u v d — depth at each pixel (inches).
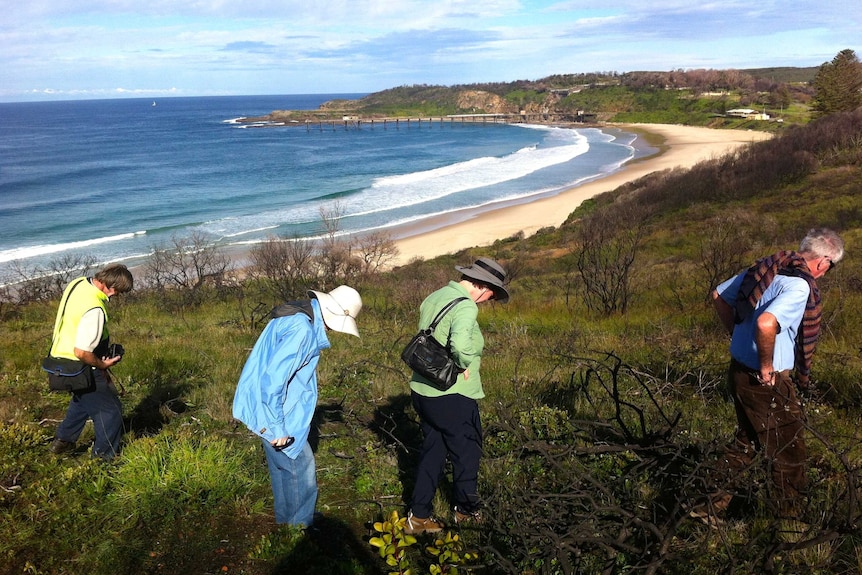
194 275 953.5
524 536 116.3
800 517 128.3
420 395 136.7
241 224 1612.9
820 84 3312.0
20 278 1037.8
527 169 2659.9
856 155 1429.6
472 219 1608.0
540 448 137.9
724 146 3376.0
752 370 133.5
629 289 511.2
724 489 122.4
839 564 117.6
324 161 3260.3
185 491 152.9
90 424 194.4
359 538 143.5
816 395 189.5
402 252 1280.8
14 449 172.2
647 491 145.2
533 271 917.8
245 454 177.8
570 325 389.7
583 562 122.5
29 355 287.9
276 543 137.0
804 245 132.9
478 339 131.5
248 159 3405.5
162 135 5536.4
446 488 158.2
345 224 1582.2
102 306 160.1
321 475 170.2
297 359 128.3
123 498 149.5
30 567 126.6
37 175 2719.0
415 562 133.0
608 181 2204.7
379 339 337.4
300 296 564.1
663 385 209.5
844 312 330.6
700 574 118.1
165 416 209.6
